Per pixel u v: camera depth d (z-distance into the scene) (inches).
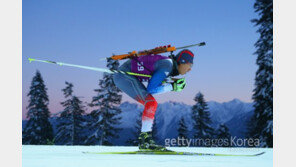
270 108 785.6
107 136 1147.9
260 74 803.4
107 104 1150.3
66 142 1245.1
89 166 83.9
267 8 829.2
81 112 1252.5
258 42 828.0
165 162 96.0
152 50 159.6
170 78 161.8
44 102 1270.9
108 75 1155.3
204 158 116.2
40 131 1237.1
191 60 158.9
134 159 107.7
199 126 1208.8
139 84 154.9
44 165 86.9
